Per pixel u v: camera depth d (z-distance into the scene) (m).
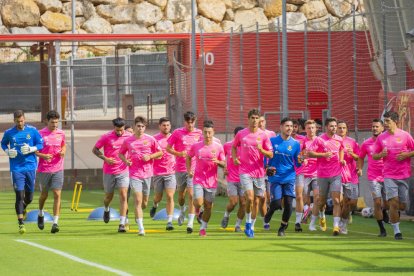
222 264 33.53
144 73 126.75
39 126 103.19
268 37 87.69
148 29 143.75
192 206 44.59
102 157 45.06
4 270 32.19
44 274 31.09
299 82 87.19
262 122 44.69
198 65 88.12
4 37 89.62
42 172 44.97
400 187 41.94
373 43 76.75
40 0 140.88
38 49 106.06
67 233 44.91
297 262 34.00
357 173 44.03
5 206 60.12
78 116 118.75
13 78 124.44
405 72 72.12
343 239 41.62
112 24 143.25
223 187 68.50
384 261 34.19
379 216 43.03
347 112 86.75
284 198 42.62
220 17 142.88
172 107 87.56
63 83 125.31
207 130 42.81
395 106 53.53
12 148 45.03
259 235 43.41
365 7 77.69
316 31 86.81
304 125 52.03
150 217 52.50
